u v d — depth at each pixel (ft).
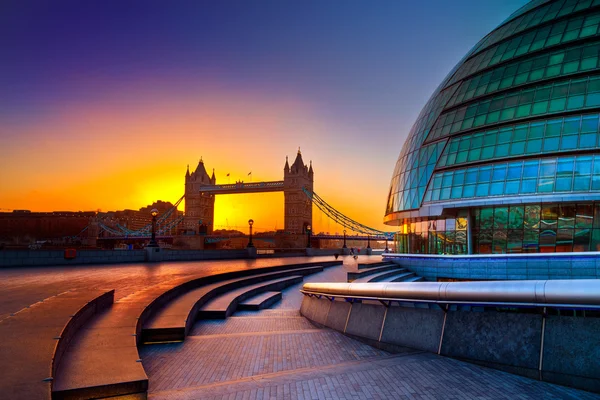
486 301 29.01
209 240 573.33
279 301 76.69
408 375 26.84
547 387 24.88
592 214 76.59
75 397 20.95
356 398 23.04
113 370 23.56
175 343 38.75
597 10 88.74
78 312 32.48
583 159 77.56
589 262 75.61
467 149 94.07
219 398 23.16
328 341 39.58
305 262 133.80
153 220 115.75
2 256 83.51
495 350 28.48
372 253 335.47
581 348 25.20
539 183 80.59
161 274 75.05
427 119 111.96
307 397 23.20
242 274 86.53
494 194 85.61
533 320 27.45
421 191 102.12
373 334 37.99
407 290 34.35
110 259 102.58
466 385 25.05
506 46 100.68
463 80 106.01
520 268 82.84
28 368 20.52
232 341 39.70
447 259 95.50
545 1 100.83
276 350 36.50
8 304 37.09
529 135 84.64
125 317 36.91
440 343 31.68
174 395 23.71
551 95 84.84
